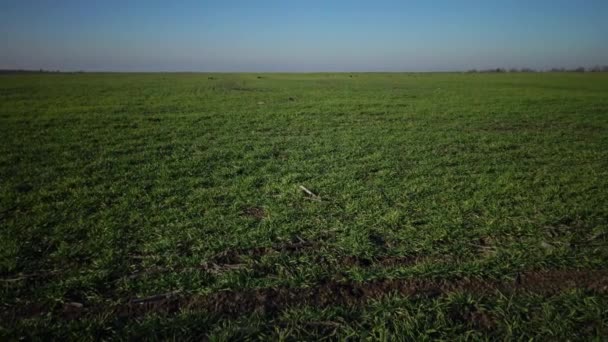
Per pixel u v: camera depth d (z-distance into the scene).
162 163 9.84
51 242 5.39
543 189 7.92
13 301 4.09
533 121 17.81
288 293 4.35
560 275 4.70
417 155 10.96
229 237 5.66
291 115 19.44
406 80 65.50
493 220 6.25
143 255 5.14
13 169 8.97
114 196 7.36
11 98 26.34
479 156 10.87
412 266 4.92
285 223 6.14
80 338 3.57
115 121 16.62
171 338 3.62
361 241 5.54
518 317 3.89
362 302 4.21
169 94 32.34
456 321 3.88
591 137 13.90
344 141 12.88
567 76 78.62
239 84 51.31
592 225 6.18
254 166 9.70
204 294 4.29
